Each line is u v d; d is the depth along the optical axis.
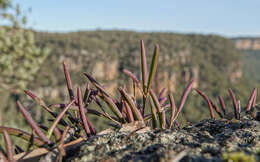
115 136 0.33
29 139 0.32
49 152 0.31
